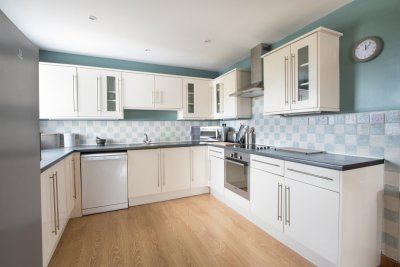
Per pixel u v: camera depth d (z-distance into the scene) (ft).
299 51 6.89
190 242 6.70
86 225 7.84
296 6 6.54
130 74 10.59
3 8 6.32
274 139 9.37
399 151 5.27
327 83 6.31
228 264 5.65
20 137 3.04
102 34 8.25
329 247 5.07
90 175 8.79
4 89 2.58
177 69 12.78
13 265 2.85
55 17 6.94
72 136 10.02
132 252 6.17
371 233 5.36
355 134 6.20
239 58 11.31
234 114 10.55
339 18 6.65
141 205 9.87
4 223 2.61
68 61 10.22
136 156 9.71
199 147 11.19
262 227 7.52
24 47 3.16
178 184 10.66
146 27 7.73
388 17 5.52
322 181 5.23
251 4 6.40
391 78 5.48
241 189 8.51
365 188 5.19
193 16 7.04
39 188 3.76
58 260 5.80
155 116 12.26
